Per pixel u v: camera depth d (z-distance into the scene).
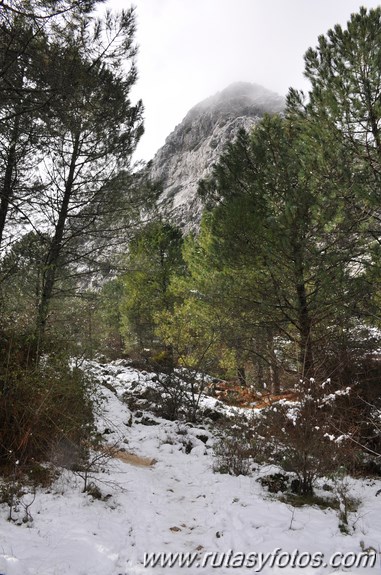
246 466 6.76
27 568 3.31
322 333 9.91
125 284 17.78
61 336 7.50
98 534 4.15
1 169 8.85
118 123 11.80
